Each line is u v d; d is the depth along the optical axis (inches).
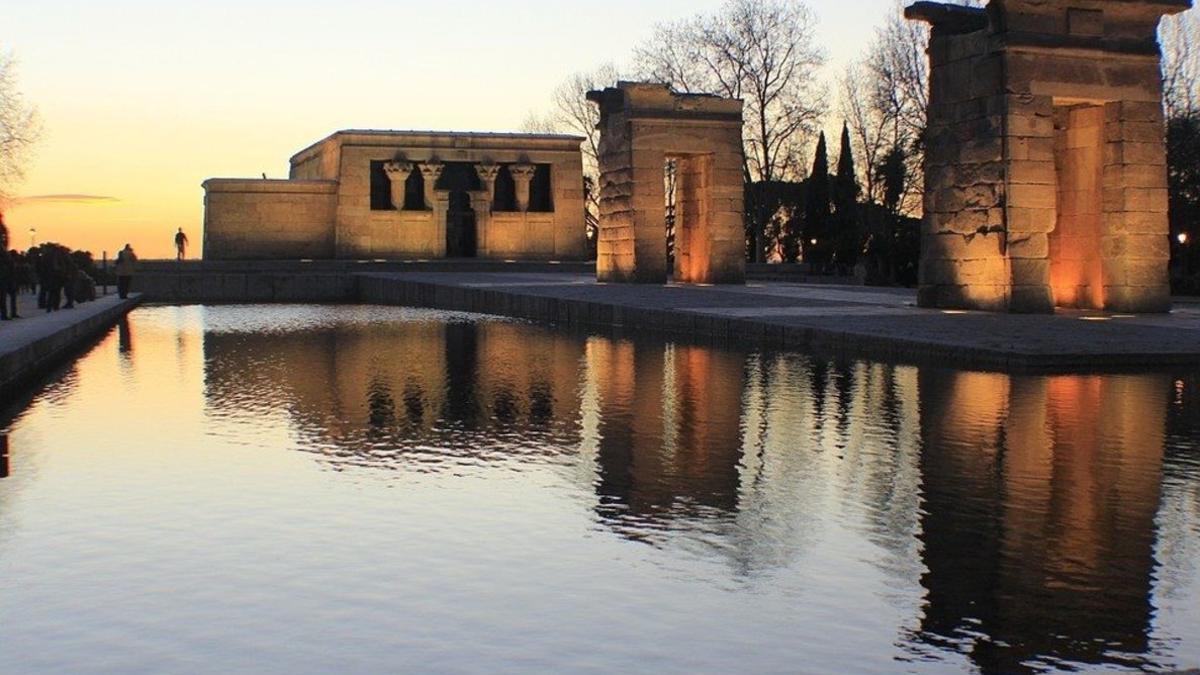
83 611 342.0
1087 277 1455.5
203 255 3159.5
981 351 947.3
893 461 559.8
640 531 429.7
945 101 1446.9
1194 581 363.6
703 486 508.7
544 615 334.3
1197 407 715.4
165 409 773.9
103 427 696.4
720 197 2194.9
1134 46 1402.6
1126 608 337.4
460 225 3221.0
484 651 305.4
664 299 1657.2
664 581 366.0
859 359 1028.5
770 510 461.7
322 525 442.3
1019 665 293.3
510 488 507.8
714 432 653.3
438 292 2218.3
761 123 3171.8
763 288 2016.5
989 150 1384.1
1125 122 1400.1
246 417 733.3
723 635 316.2
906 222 3006.9
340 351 1201.4
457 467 558.3
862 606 340.2
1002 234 1371.8
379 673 291.1
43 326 1282.0
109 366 1060.5
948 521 441.4
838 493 491.5
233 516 459.2
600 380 908.6
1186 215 2358.5
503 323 1660.9
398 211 3142.2
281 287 2773.1
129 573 380.5
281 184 3154.5
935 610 336.5
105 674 293.0
